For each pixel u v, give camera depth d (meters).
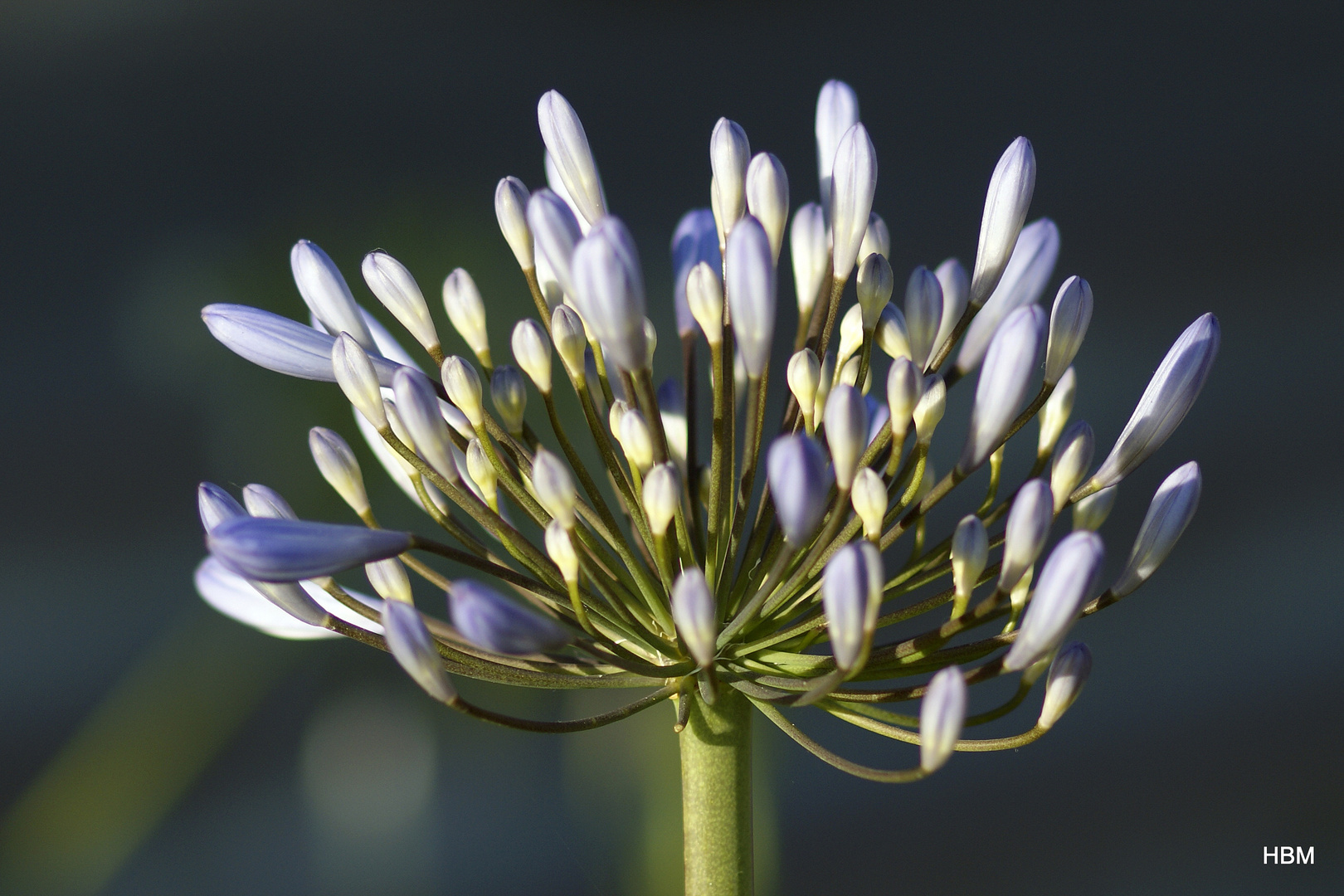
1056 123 3.81
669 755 0.81
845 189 0.63
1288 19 4.68
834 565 0.59
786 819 1.44
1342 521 1.88
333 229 0.97
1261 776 1.47
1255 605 1.74
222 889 1.29
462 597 0.58
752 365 0.61
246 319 0.63
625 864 0.88
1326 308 2.56
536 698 1.05
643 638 0.63
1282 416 2.19
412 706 1.25
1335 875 1.31
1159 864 1.35
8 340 2.67
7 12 4.98
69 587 1.88
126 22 4.88
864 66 4.38
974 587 0.61
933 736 0.59
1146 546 0.62
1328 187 3.20
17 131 3.90
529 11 5.04
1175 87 4.05
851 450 0.60
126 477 2.18
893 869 1.37
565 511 0.61
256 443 0.97
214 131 3.86
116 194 3.43
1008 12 4.94
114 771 0.99
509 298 0.94
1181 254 2.87
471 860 1.32
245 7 5.05
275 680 1.11
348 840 1.34
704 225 0.66
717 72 4.32
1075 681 0.61
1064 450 0.62
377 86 4.21
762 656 0.63
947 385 0.65
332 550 0.60
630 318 0.60
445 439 0.62
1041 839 1.40
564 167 0.64
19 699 1.61
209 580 0.65
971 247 2.85
